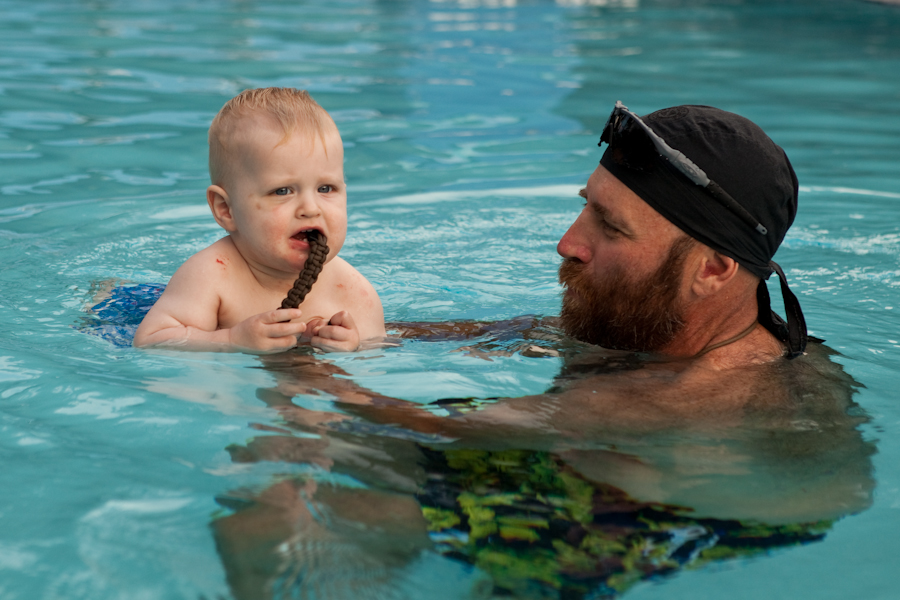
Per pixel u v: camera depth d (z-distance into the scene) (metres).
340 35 10.43
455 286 3.43
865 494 1.80
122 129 5.84
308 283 2.59
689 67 8.75
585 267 2.43
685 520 1.71
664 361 2.37
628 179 2.27
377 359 2.49
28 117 6.01
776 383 2.23
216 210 2.81
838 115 6.81
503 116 6.74
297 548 1.56
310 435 1.96
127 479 1.76
